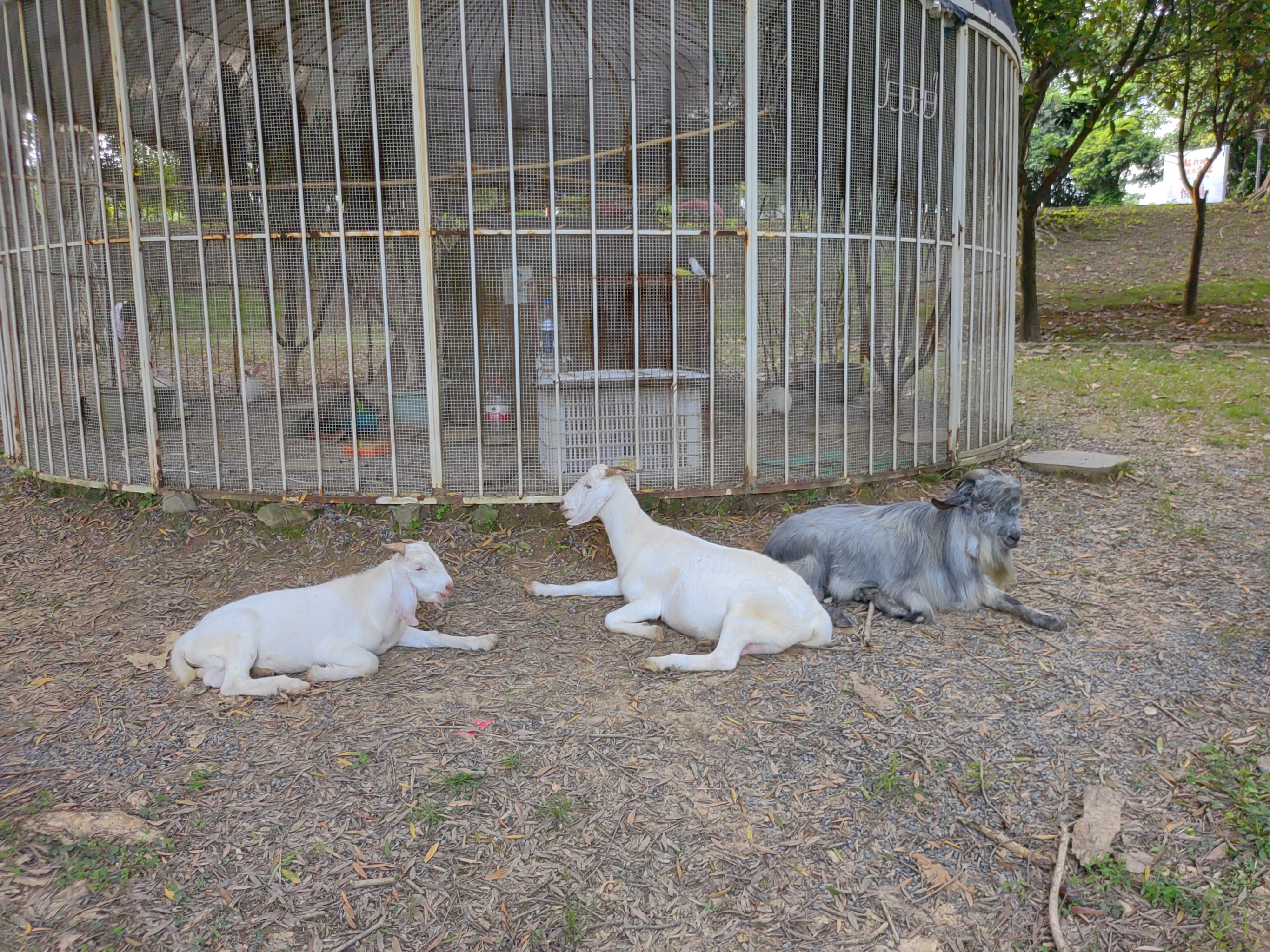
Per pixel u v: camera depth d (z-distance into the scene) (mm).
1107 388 11305
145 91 5680
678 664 4039
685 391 5879
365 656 4055
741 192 5805
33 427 6723
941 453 7098
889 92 6230
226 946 2564
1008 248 8062
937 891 2818
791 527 4996
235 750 3482
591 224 5609
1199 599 4910
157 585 5215
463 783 3246
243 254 5723
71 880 2793
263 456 5953
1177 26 13711
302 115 5516
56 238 6215
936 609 4727
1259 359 13055
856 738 3568
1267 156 29875
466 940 2604
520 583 5188
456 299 5625
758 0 5621
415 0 5289
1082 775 3361
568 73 5480
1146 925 2691
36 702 3898
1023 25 12969
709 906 2736
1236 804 3184
